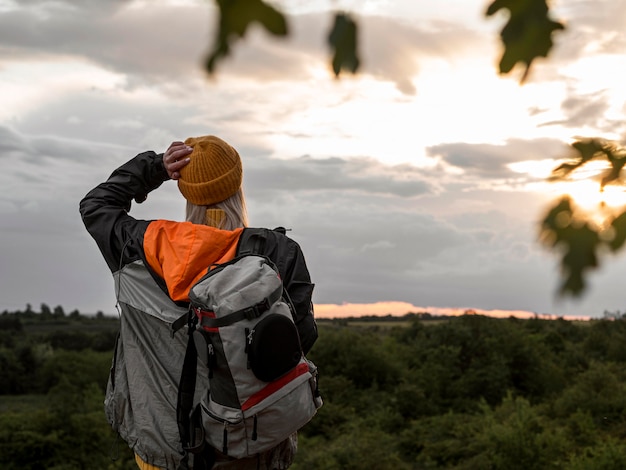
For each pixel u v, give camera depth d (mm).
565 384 53844
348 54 792
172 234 2213
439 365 51406
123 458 30750
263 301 2008
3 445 34469
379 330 98438
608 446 24016
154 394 2174
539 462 26109
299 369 2059
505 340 53875
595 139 883
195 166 2268
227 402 2025
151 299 2201
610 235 713
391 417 41625
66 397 40188
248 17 704
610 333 68438
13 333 124562
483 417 35406
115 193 2404
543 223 746
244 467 2119
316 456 29688
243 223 2354
